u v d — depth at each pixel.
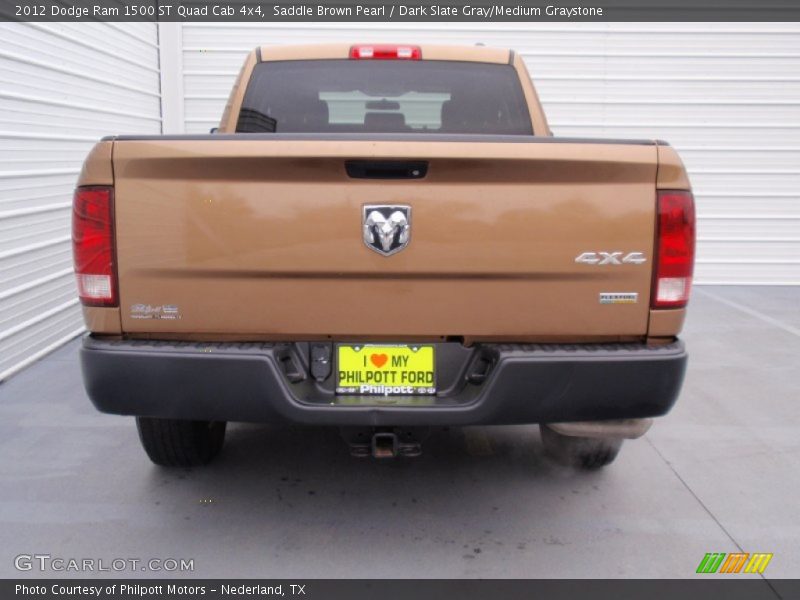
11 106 4.51
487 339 2.43
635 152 2.32
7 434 3.72
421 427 2.51
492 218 2.31
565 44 7.73
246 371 2.31
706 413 4.14
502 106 3.70
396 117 3.69
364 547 2.71
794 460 3.52
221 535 2.78
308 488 3.17
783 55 7.68
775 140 7.85
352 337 2.42
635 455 3.57
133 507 2.98
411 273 2.33
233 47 7.66
